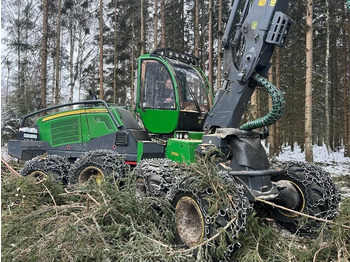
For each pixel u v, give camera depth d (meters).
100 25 18.00
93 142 5.88
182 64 5.25
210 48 15.95
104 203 3.53
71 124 6.16
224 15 19.70
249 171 3.69
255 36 4.06
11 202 4.15
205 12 21.56
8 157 7.31
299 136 20.45
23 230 3.39
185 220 3.46
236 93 4.19
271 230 3.47
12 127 13.43
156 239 3.29
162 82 5.04
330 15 15.47
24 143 6.32
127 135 5.47
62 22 23.77
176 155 4.62
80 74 26.56
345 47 17.23
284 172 4.19
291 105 17.09
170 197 3.56
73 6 23.25
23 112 14.39
